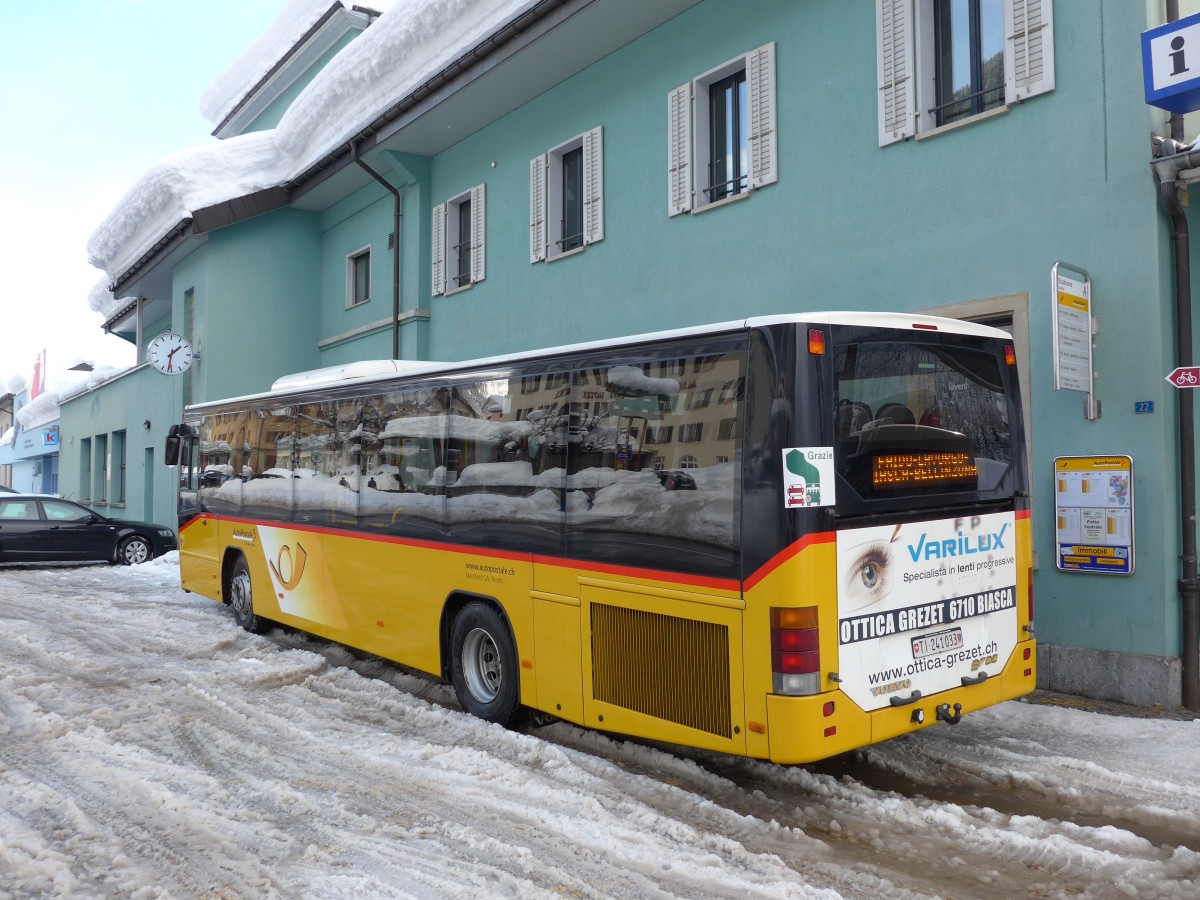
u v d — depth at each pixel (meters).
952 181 8.27
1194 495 6.81
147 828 4.64
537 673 6.11
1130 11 7.04
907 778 5.45
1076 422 7.28
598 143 12.34
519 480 6.30
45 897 3.90
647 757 5.92
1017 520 5.64
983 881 4.12
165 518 22.16
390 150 15.83
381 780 5.38
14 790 5.21
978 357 5.55
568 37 11.70
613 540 5.54
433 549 7.13
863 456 4.82
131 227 22.86
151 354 19.41
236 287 19.56
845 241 9.20
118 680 7.94
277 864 4.22
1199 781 5.20
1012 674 5.53
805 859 4.38
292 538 9.30
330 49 21.11
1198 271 7.25
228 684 7.83
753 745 4.69
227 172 19.12
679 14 11.13
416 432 7.42
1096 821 4.79
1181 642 6.83
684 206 11.01
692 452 5.08
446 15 13.23
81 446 30.81
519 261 13.98
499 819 4.78
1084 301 7.12
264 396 10.11
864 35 9.04
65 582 15.17
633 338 5.50
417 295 16.22
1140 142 6.96
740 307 10.35
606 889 3.98
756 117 10.07
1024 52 7.68
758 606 4.67
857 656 4.72
